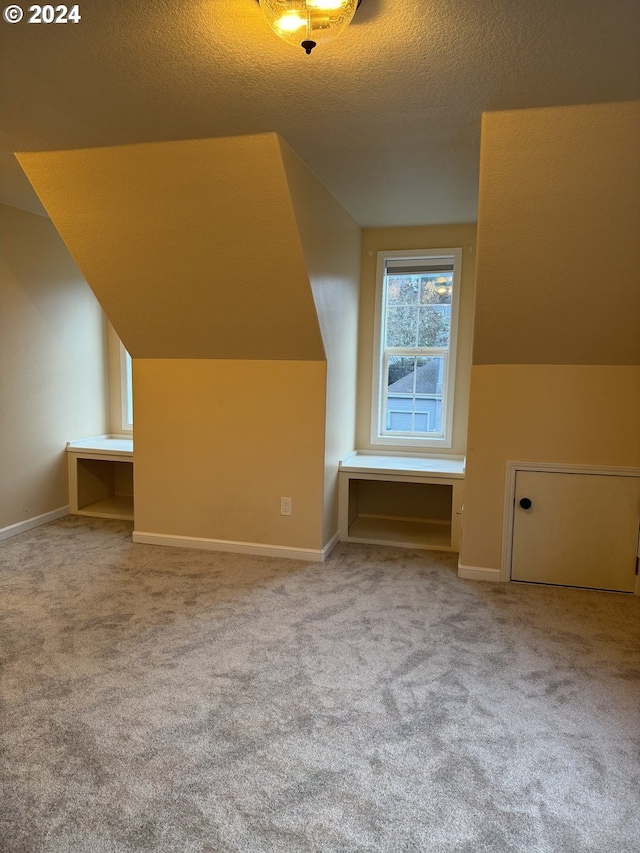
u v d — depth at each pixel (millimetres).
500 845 1408
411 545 3668
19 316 3750
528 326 2801
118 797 1540
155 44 1663
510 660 2275
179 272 2936
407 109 2086
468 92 1946
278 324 3078
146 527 3668
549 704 1987
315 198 2848
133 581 3033
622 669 2221
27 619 2568
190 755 1706
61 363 4156
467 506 3133
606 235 2359
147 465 3617
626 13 1486
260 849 1384
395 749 1745
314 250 2867
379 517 4270
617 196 2227
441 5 1463
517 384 3006
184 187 2562
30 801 1521
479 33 1590
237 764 1672
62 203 2746
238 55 1721
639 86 1886
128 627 2502
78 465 4312
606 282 2525
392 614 2680
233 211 2604
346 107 2076
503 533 3102
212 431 3473
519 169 2221
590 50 1676
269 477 3408
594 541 3014
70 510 4324
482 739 1797
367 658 2273
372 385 4129
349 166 2701
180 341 3359
